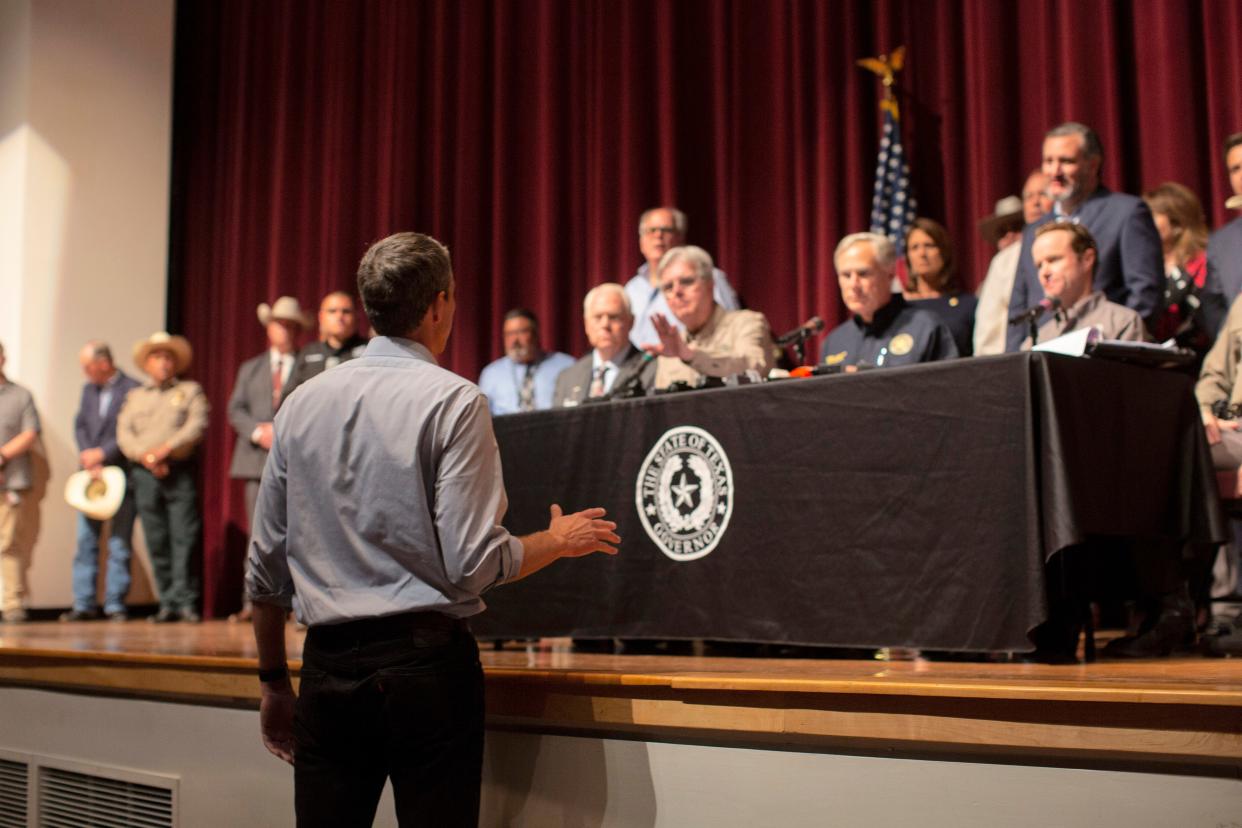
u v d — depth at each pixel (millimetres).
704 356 3072
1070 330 3068
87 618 6301
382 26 6566
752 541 2518
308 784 1783
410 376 1763
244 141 7172
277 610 1995
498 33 6094
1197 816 1633
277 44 7055
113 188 7031
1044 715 1717
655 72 5625
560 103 5910
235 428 6047
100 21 7035
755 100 5391
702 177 5543
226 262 7258
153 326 7184
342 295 5719
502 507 1741
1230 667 2174
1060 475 2125
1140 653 2471
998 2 4793
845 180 5117
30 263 6660
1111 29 4531
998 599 2191
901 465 2336
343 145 6664
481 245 6133
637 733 2084
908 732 1815
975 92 4840
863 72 5109
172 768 2727
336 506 1744
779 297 5258
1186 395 2549
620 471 2775
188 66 7469
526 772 2193
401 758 1738
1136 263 3504
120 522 6355
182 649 3078
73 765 2951
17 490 6258
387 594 1704
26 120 6688
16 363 6594
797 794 1927
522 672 2172
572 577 2824
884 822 1854
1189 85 4359
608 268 5637
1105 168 4531
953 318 4152
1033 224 3703
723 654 2832
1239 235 3633
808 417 2469
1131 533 2332
